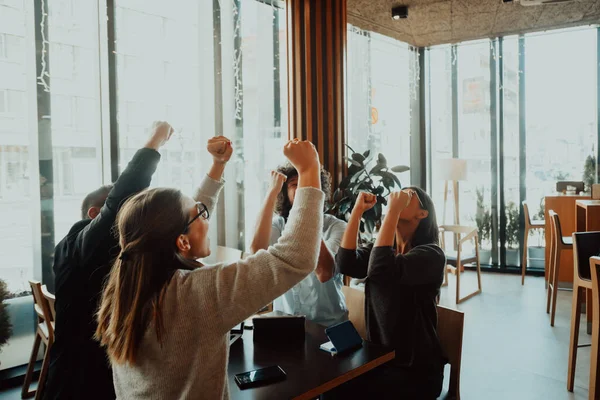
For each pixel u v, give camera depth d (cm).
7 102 307
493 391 307
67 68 333
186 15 401
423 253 172
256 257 96
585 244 309
